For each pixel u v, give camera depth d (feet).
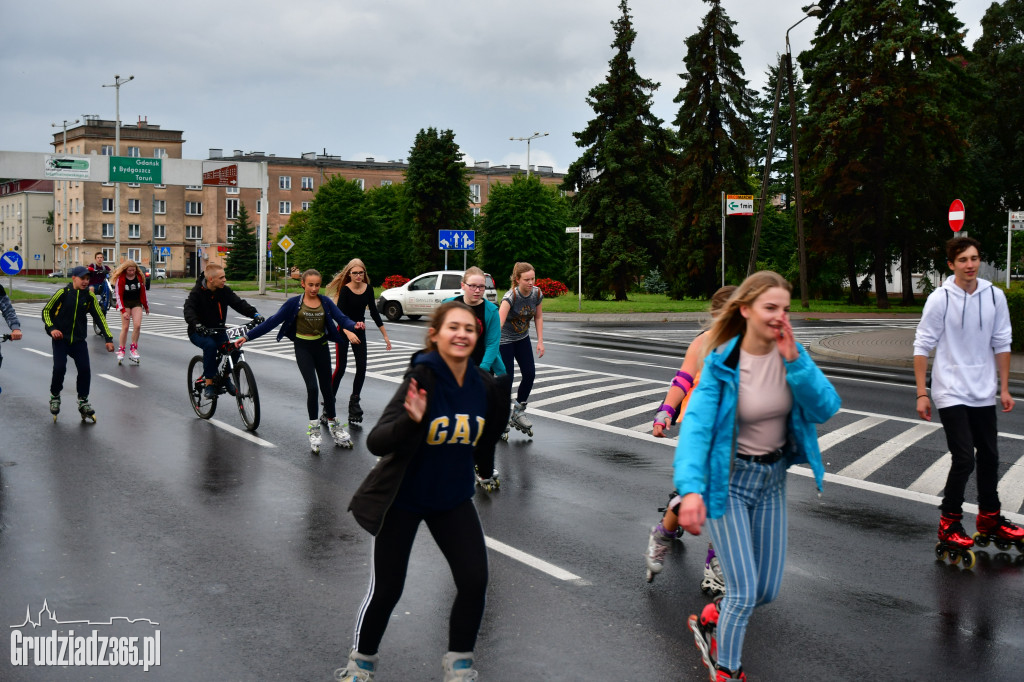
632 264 150.71
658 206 155.84
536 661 13.52
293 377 48.34
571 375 50.21
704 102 156.56
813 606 15.98
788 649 14.08
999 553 19.08
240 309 34.63
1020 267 158.81
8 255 112.16
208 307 34.09
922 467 27.40
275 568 17.76
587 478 25.85
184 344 66.28
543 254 214.07
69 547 18.97
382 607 11.91
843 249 142.00
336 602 15.94
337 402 39.75
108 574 17.31
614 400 40.83
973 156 153.48
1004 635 14.69
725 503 11.71
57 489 23.99
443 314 11.48
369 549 19.04
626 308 124.67
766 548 12.18
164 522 20.93
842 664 13.53
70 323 33.96
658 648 14.03
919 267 149.38
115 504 22.52
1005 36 163.53
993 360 18.88
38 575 17.21
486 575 11.70
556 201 219.41
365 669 12.15
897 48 128.98
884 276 139.64
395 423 11.14
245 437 31.63
